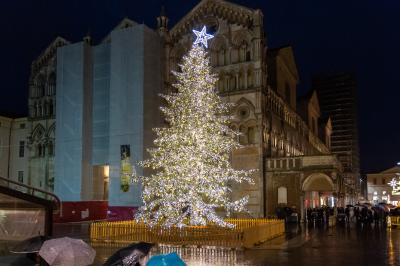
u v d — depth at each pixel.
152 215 35.22
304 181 50.59
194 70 32.94
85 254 10.30
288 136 67.19
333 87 160.50
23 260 11.55
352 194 94.88
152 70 58.53
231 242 26.81
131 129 56.53
